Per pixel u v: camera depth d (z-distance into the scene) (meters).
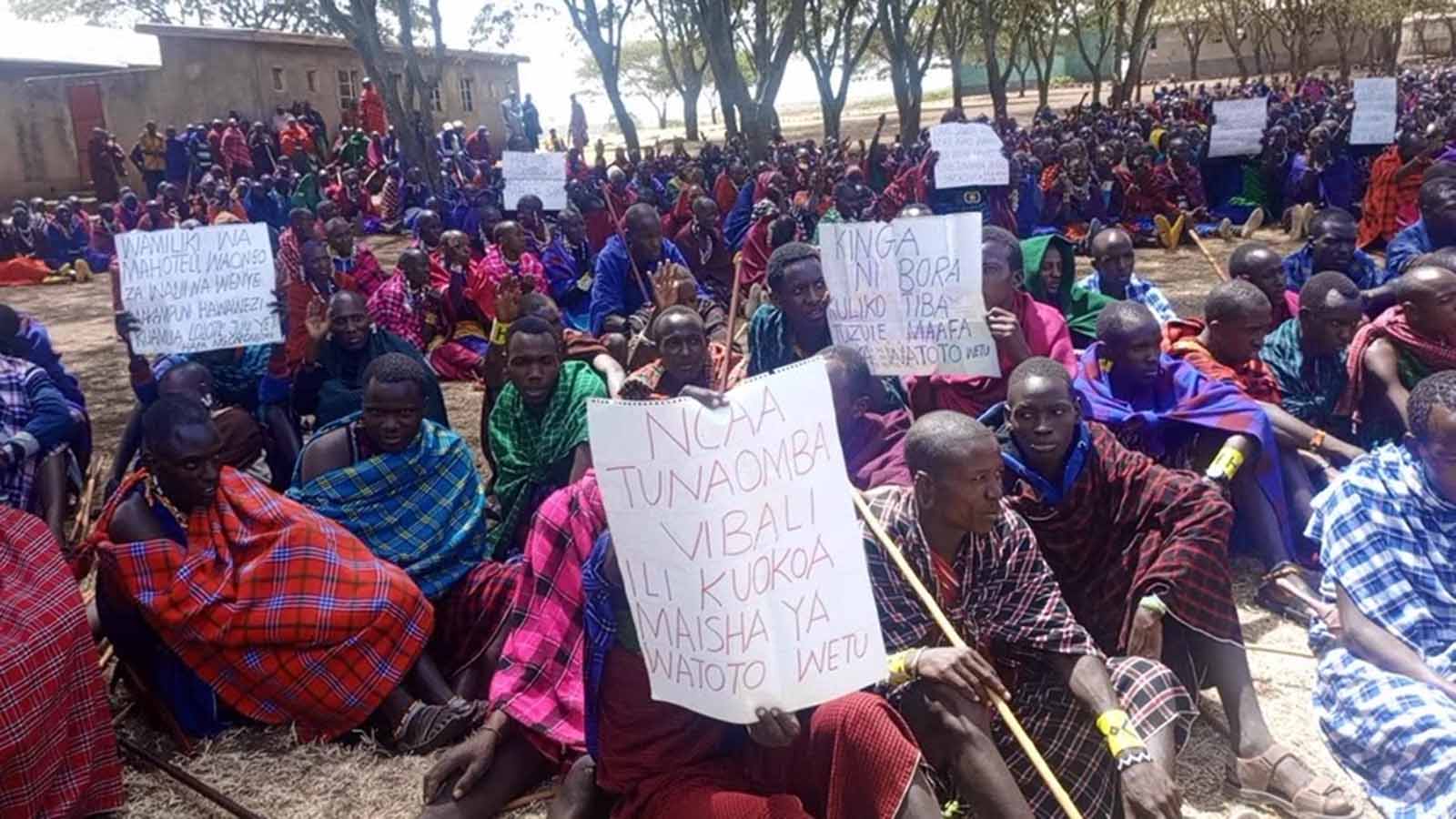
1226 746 3.96
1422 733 3.28
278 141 27.06
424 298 9.77
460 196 17.86
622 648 3.15
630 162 23.00
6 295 16.56
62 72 21.61
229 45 29.34
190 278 6.11
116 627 4.25
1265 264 6.23
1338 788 3.49
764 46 24.64
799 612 2.84
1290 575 4.81
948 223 4.85
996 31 35.34
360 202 22.09
